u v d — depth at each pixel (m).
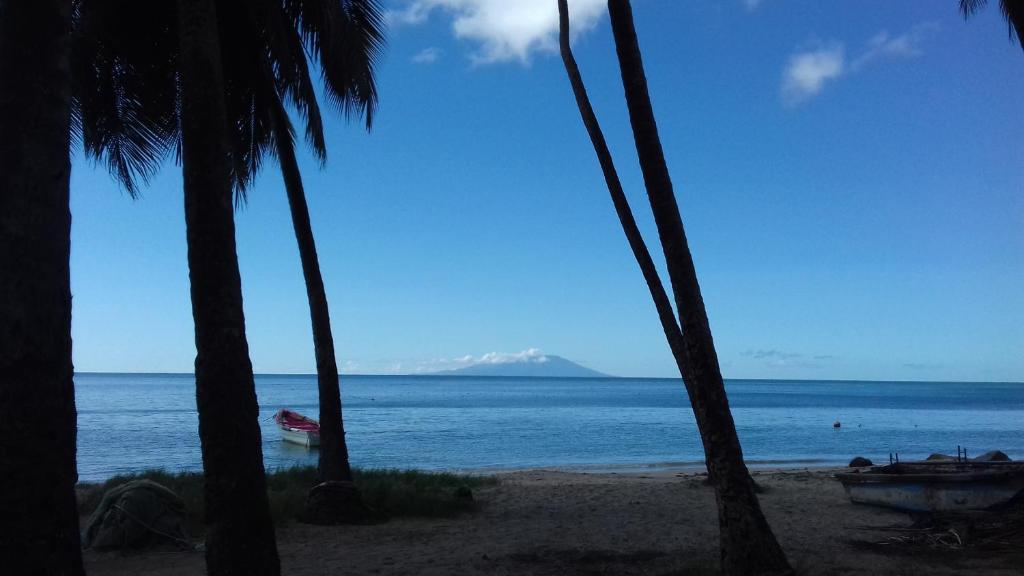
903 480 11.88
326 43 12.17
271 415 63.19
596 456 32.50
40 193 4.21
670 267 7.41
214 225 5.76
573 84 12.78
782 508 12.68
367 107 12.63
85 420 49.38
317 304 12.73
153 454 30.72
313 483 15.41
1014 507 10.12
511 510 12.70
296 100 13.12
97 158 12.74
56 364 4.18
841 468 23.94
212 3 6.22
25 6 4.33
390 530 10.70
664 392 143.00
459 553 9.09
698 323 7.26
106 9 10.90
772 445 37.94
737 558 6.84
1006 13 10.16
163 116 12.71
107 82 12.06
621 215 12.17
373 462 29.38
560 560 8.66
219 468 5.52
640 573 7.95
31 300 4.11
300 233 12.80
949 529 9.64
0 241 4.11
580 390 158.75
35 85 4.28
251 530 5.50
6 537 3.93
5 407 3.99
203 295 5.68
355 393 126.38
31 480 4.01
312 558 8.83
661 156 7.48
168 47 11.91
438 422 53.50
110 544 9.09
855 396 128.88
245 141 13.52
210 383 5.59
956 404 96.31
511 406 80.06
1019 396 139.00
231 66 12.05
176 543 9.31
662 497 14.36
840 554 8.72
